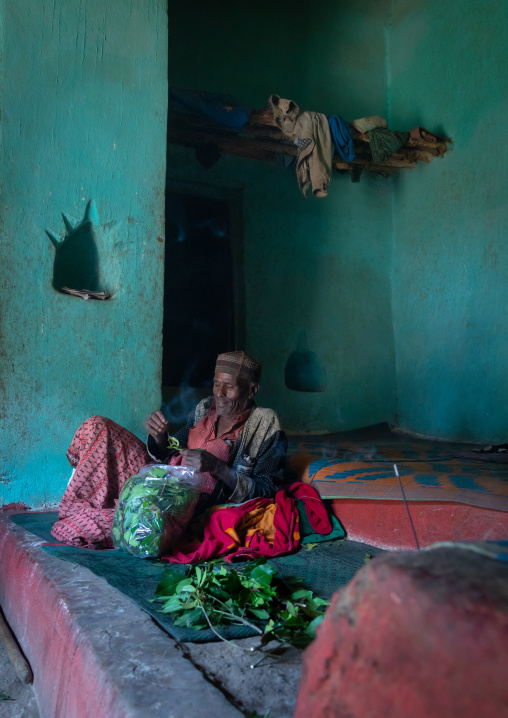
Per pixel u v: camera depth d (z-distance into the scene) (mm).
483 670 749
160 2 4723
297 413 7883
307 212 8148
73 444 3434
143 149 4594
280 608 2186
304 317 8039
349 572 2830
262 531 3328
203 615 2023
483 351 7043
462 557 955
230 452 3572
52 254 4223
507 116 6828
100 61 4461
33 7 4223
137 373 4469
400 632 865
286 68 8141
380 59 8789
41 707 2154
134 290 4500
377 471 3971
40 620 2393
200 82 7605
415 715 806
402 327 8430
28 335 4094
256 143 7113
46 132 4227
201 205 7766
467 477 3613
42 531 3379
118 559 2859
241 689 1563
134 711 1417
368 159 7719
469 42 7387
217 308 7750
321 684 1008
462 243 7418
